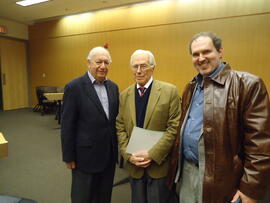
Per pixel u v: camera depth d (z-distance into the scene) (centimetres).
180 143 124
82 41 690
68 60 730
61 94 542
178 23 532
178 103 145
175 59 546
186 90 129
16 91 802
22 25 786
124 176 267
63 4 582
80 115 152
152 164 139
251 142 95
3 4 582
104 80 161
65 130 149
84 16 674
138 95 148
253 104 96
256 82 98
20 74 812
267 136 92
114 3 580
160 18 553
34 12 654
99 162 153
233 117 100
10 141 408
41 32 775
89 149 151
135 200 146
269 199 201
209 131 103
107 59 151
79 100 150
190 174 119
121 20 610
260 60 452
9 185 248
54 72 768
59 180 261
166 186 142
